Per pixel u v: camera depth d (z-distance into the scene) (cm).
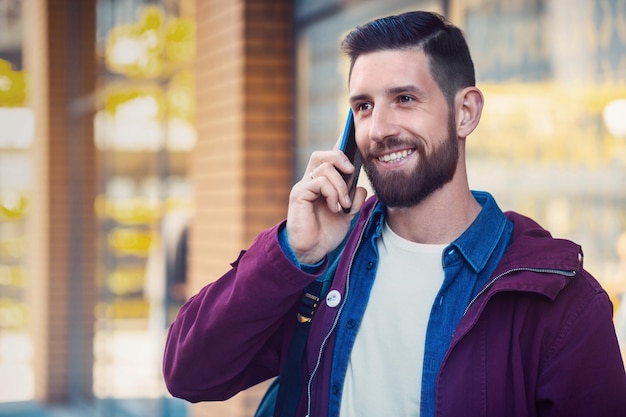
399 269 220
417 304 215
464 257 212
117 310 980
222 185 654
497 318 206
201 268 692
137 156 894
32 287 1288
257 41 623
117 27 968
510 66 433
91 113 1107
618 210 383
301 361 227
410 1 508
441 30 214
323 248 227
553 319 203
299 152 620
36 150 1258
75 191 1187
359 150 226
